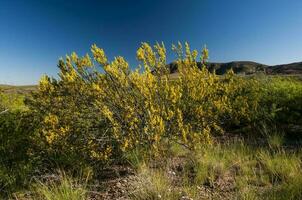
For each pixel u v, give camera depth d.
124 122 5.35
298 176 4.25
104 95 5.29
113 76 5.37
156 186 4.21
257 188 4.29
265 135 7.21
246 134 7.50
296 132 7.16
